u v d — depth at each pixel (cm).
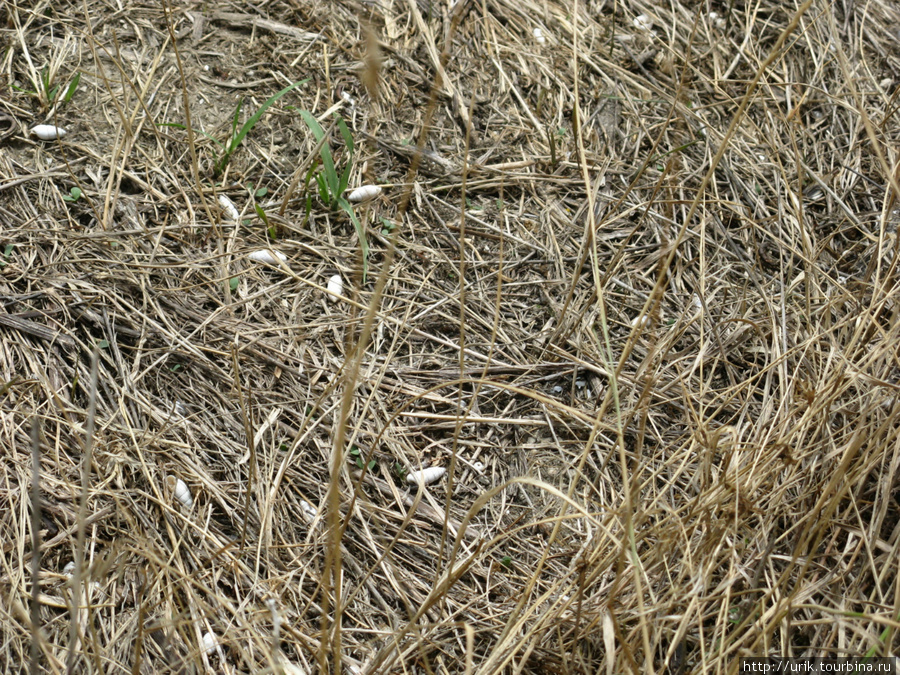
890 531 64
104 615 62
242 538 64
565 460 69
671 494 67
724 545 64
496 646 60
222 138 78
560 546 66
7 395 66
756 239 77
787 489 66
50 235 72
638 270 76
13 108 77
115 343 69
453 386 70
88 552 63
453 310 73
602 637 62
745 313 73
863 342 68
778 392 70
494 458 69
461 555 65
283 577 63
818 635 61
